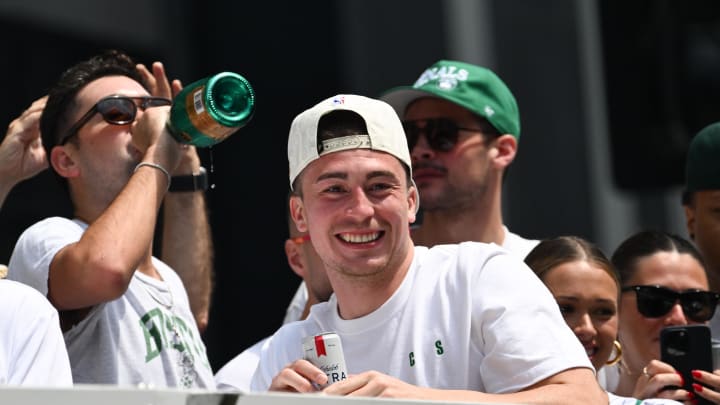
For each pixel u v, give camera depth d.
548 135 29.89
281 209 30.97
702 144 16.56
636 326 14.98
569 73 29.97
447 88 17.16
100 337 13.34
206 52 31.59
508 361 11.17
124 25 30.53
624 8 23.17
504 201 29.28
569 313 13.75
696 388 12.83
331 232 11.39
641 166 23.05
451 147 17.05
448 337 11.55
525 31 29.92
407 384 10.66
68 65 29.59
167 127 13.75
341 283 11.70
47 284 13.16
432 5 29.28
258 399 8.93
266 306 30.98
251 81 31.27
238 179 31.19
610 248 30.16
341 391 10.48
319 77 30.58
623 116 23.20
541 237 29.58
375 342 11.70
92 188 14.18
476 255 11.84
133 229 13.04
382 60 29.81
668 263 14.93
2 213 27.50
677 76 22.84
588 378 11.13
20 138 15.42
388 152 11.43
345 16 30.22
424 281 11.86
